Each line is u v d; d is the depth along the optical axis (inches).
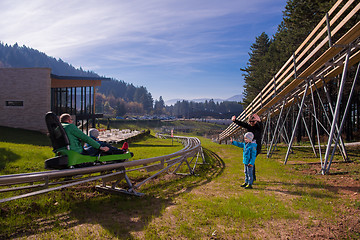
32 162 345.7
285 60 1194.6
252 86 1670.8
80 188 243.6
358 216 163.0
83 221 161.5
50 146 801.6
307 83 466.9
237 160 541.6
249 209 180.2
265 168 401.1
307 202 197.8
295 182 283.1
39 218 166.4
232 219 166.2
